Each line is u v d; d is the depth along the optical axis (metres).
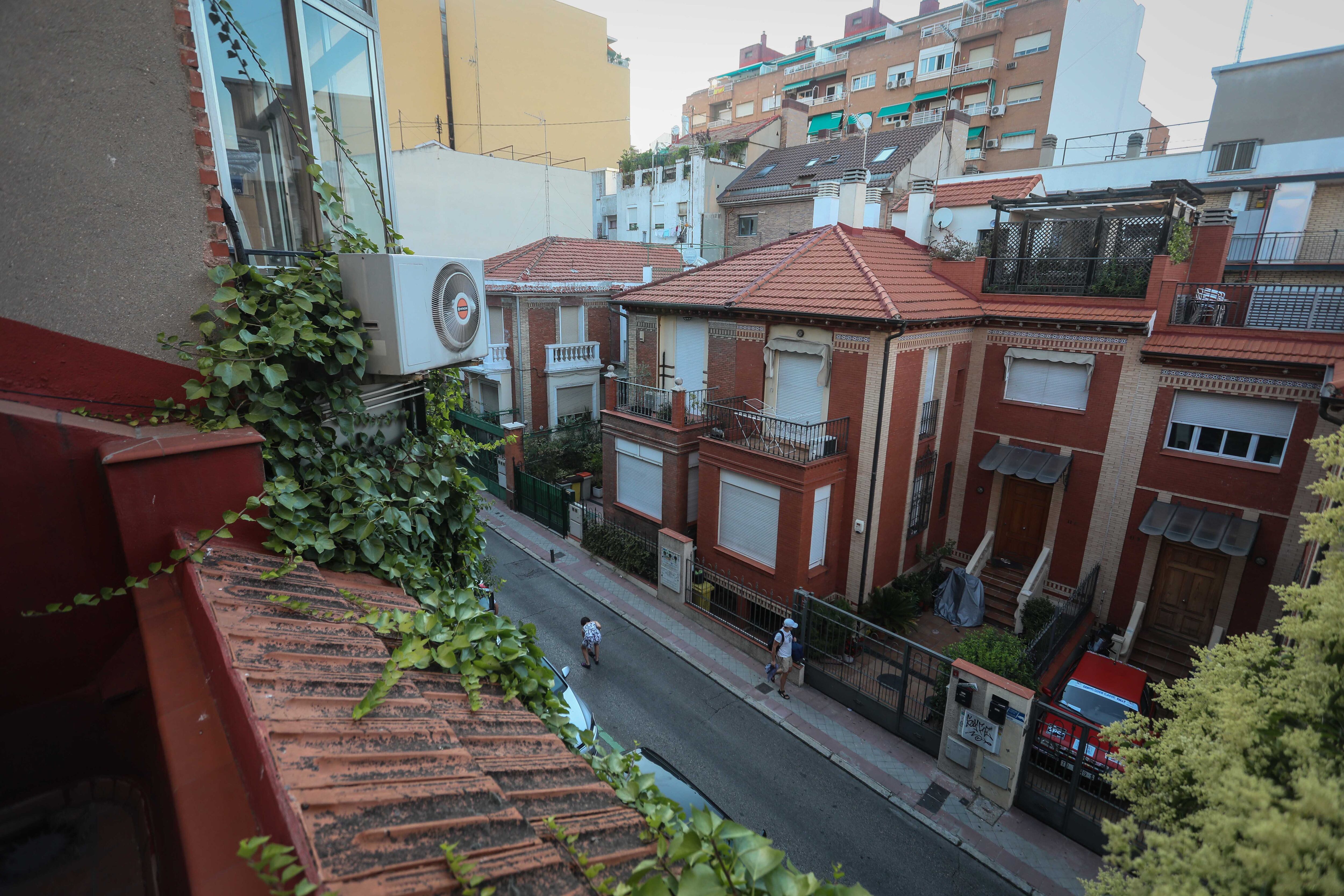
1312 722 2.47
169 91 2.98
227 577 2.69
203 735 1.99
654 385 19.53
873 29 54.62
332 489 3.72
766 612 15.02
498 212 31.42
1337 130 19.83
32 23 2.55
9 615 2.60
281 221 4.44
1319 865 1.90
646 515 17.98
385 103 5.52
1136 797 3.05
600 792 2.64
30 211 2.63
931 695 12.52
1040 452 15.98
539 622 15.38
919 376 15.10
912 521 16.55
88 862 2.49
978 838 9.60
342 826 1.65
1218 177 21.22
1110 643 14.72
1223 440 13.52
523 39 40.12
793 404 15.88
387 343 4.11
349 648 2.55
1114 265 14.84
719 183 34.62
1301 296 13.21
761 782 10.61
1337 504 3.61
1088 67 38.22
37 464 2.59
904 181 28.61
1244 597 13.55
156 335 3.04
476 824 1.91
